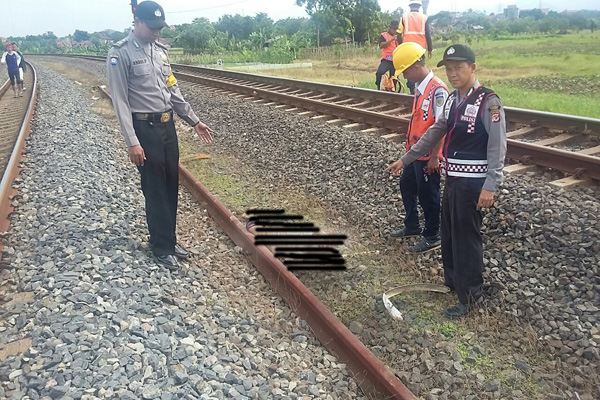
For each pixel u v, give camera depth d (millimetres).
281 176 7035
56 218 5133
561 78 15656
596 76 15727
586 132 6695
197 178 7234
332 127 8398
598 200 4895
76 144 8516
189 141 9461
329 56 33219
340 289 4395
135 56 4105
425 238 4836
